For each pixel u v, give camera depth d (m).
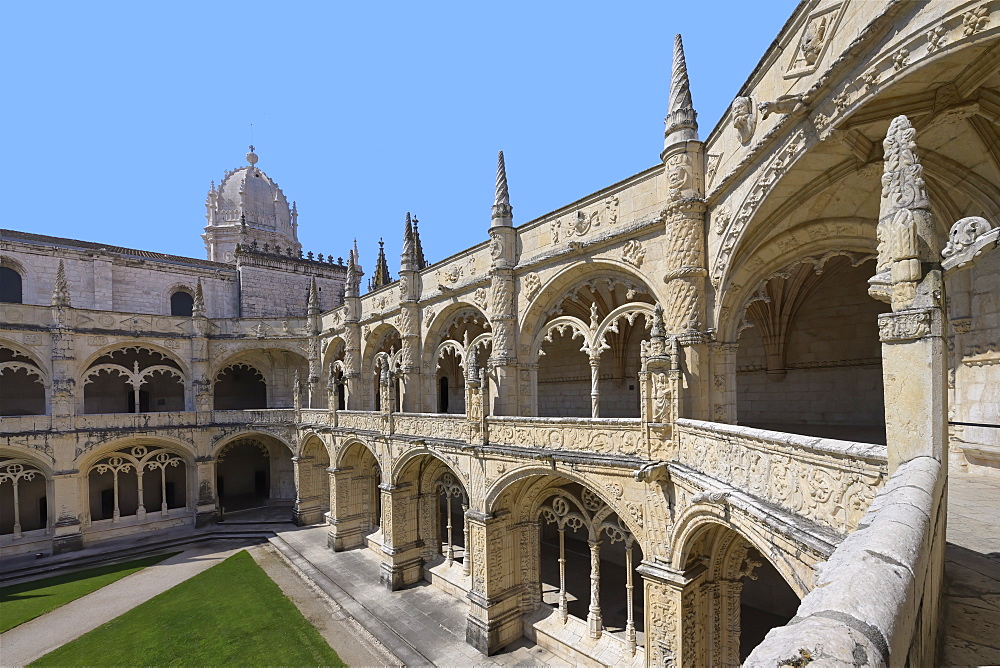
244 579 26.84
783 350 21.06
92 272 37.81
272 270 46.06
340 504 31.28
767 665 1.80
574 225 18.22
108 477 38.88
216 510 37.16
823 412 19.91
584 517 17.69
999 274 9.71
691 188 13.76
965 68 6.91
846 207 11.44
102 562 30.47
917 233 4.93
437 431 22.12
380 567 25.94
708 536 12.46
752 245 12.57
